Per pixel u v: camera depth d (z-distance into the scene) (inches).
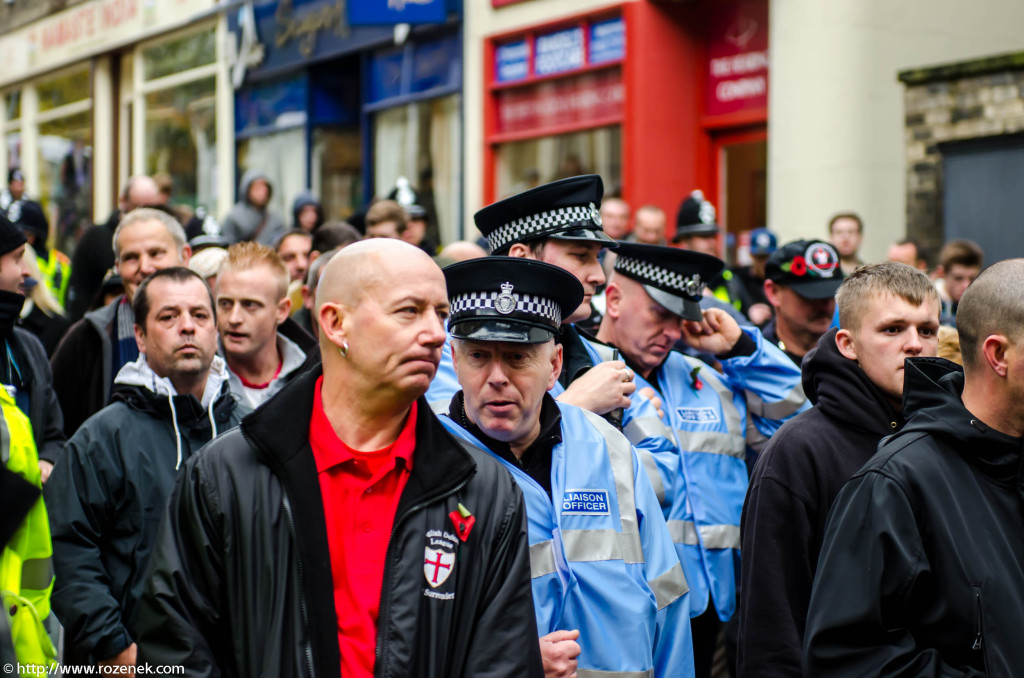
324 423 112.6
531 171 534.0
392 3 543.2
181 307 167.9
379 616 107.5
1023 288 117.0
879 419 147.0
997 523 116.9
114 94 899.4
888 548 117.2
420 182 597.9
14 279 195.8
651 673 135.3
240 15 726.5
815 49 424.5
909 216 378.9
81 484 158.2
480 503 113.5
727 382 191.2
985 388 119.6
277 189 706.2
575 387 156.7
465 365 137.0
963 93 364.5
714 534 172.9
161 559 109.5
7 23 1044.5
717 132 483.5
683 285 175.9
